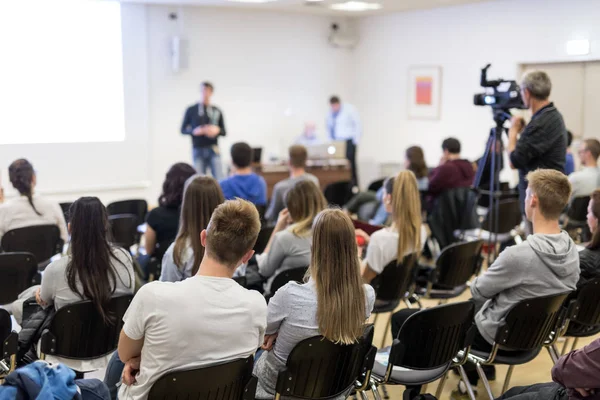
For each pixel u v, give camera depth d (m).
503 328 3.00
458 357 3.13
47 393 1.92
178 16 9.41
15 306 3.36
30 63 8.13
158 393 2.12
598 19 7.52
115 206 6.06
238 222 2.18
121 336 2.19
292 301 2.46
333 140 10.08
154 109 9.41
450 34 9.45
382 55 10.66
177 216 4.36
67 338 2.89
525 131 4.07
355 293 2.45
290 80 10.64
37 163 8.32
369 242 3.80
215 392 2.21
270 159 9.84
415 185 3.74
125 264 3.02
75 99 8.53
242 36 10.05
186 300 2.13
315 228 2.46
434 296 4.25
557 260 2.98
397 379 2.91
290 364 2.43
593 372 2.05
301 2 8.80
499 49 8.77
